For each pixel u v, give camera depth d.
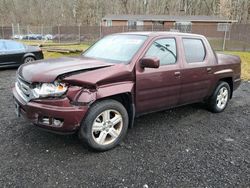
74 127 3.41
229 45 22.28
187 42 4.85
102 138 3.68
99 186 2.94
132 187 2.95
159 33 4.48
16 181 2.98
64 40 30.00
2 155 3.51
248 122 5.19
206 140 4.26
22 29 37.47
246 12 53.00
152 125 4.82
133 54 4.02
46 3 64.50
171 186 2.99
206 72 5.05
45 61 4.07
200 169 3.36
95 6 62.38
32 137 4.06
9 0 62.59
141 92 4.00
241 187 3.02
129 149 3.83
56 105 3.31
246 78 10.10
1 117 4.87
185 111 5.71
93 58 4.32
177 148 3.93
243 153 3.84
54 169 3.23
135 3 66.12
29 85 3.50
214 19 39.28
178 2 66.12
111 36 4.93
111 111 3.73
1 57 10.37
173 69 4.39
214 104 5.54
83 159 3.49
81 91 3.39
